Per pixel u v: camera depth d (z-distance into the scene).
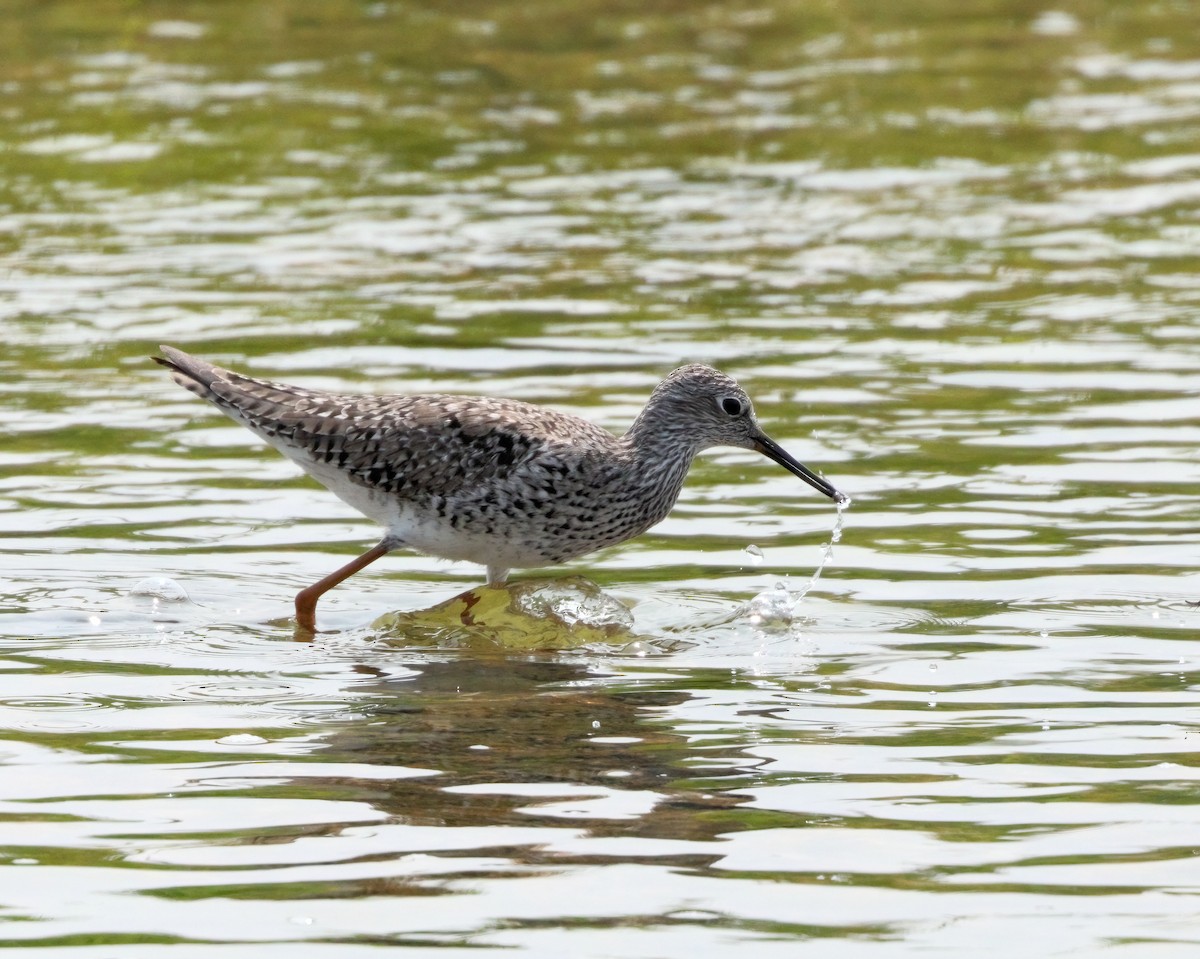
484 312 20.52
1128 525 14.41
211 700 11.15
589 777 9.82
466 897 8.32
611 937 7.95
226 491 15.57
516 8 35.94
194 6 35.53
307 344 19.20
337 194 25.09
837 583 13.45
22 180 25.42
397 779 9.78
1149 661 11.67
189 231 23.48
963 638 12.25
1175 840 8.91
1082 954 7.79
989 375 18.45
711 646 12.34
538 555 13.74
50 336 19.53
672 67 31.91
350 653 12.23
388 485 13.42
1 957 7.74
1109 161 26.56
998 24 34.94
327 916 8.12
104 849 8.83
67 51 32.22
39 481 15.57
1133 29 34.31
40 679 11.47
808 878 8.52
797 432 16.89
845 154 27.11
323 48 32.75
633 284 21.67
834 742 10.36
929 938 7.94
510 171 26.30
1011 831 9.05
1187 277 21.70
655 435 13.93
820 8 36.09
